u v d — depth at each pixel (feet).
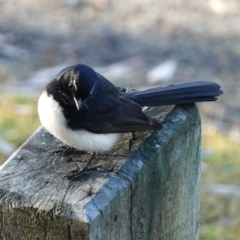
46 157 24.09
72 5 77.82
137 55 69.51
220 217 42.37
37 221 20.74
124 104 27.30
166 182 24.18
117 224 21.72
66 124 25.99
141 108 27.22
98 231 20.54
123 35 72.95
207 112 59.93
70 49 70.54
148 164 23.24
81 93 26.86
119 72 65.87
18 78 63.98
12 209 20.94
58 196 21.06
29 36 72.90
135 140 24.97
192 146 25.77
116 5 77.82
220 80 65.41
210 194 44.42
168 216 24.68
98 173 22.65
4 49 69.92
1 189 21.49
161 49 70.49
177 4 77.61
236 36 72.33
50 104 26.68
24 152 24.34
